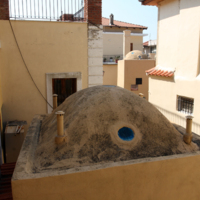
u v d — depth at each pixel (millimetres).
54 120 4906
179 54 10219
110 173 3336
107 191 3373
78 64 9062
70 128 4000
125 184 3434
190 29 9422
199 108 9016
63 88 9336
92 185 3295
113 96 4398
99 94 4473
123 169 3385
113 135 3842
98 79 9391
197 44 9062
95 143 3758
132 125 4039
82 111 4195
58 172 3211
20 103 8539
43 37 8492
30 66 8477
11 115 8492
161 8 11617
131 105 4324
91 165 3424
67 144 3777
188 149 4043
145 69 19969
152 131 4109
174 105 10688
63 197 3217
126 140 3871
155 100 12430
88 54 9117
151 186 3574
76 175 3209
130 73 19844
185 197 3811
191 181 3793
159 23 11891
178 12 10172
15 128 7836
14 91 8422
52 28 8547
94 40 9109
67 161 3525
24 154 3713
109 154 3641
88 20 8922
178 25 10211
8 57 8211
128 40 24234
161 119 4410
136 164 3436
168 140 4109
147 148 3846
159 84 11938
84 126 3928
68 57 8891
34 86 8625
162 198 3670
